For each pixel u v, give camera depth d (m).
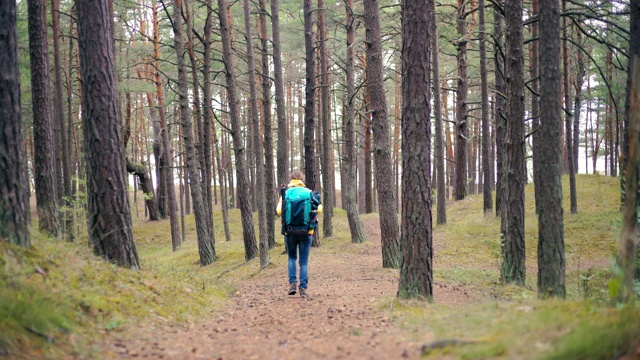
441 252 18.53
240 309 7.88
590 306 4.95
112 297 6.08
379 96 13.91
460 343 4.18
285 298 8.91
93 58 7.47
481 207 25.86
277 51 19.30
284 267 15.28
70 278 5.84
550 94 7.66
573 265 15.38
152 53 24.70
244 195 19.02
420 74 7.55
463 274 13.17
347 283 11.24
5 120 5.76
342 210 37.03
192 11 23.47
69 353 4.30
